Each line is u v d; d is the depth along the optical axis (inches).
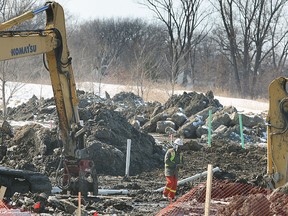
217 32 6437.0
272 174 1348.4
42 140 1895.9
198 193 1227.9
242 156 2199.8
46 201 1283.2
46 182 1423.5
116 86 4377.5
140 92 4210.1
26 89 3789.4
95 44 6181.1
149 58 4950.8
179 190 1555.1
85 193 1432.1
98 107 2240.4
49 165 1812.3
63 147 1451.8
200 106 3115.2
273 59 6318.9
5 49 1302.9
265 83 6181.1
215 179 1578.5
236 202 1021.2
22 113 3152.1
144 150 2050.9
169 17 5876.0
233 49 5762.8
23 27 3595.0
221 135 2726.4
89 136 1983.3
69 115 1448.1
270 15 5876.0
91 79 4377.5
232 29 5743.1
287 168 1341.0
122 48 7416.3
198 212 1089.4
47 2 1403.8
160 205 1380.4
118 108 3270.2
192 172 1877.5
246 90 5767.7
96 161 1877.5
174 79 4389.8
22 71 3612.2
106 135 1994.3
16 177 1421.0
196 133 2790.4
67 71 1435.8
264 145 2588.6
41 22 3782.0
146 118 3181.6
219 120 2824.8
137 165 1968.5
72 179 1437.0
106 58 5885.8
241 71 6619.1
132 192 1531.7
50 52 1407.5
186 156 2171.5
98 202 1382.9
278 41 6082.7
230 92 5703.7
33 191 1405.0
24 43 1333.7
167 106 3189.0
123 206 1330.0
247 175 1834.4
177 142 1448.1
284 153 1344.7
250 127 2864.2
